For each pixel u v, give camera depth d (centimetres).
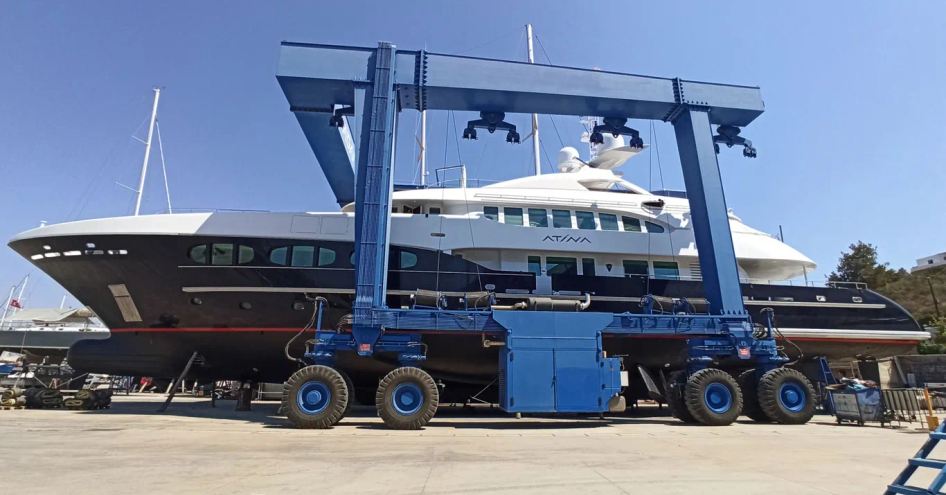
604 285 1378
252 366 1390
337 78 1238
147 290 1305
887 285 4700
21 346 3319
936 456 677
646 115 1394
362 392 1526
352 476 524
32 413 1256
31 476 509
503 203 1441
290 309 1286
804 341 1463
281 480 503
